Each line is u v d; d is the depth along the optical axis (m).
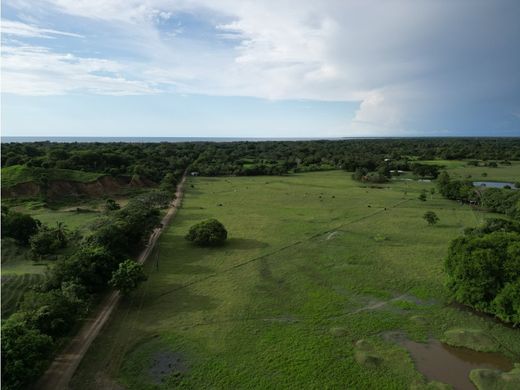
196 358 29.06
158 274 45.81
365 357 28.80
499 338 31.95
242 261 50.44
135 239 53.88
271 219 75.06
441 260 50.38
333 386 25.92
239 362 28.53
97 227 55.25
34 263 45.84
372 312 36.44
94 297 38.50
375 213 80.12
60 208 81.38
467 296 36.09
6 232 50.69
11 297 36.06
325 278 44.72
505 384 25.89
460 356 29.61
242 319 35.06
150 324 34.09
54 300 31.34
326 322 34.56
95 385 26.08
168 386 25.97
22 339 25.11
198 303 38.28
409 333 32.78
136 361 28.69
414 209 84.50
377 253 53.50
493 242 36.84
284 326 33.81
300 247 56.41
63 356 29.19
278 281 43.88
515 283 33.25
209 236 56.31
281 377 26.80
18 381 23.28
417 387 25.80
